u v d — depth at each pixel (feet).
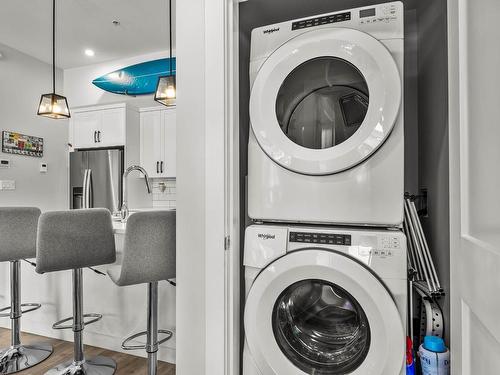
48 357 6.97
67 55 13.55
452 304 2.97
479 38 2.06
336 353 3.73
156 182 14.24
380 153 3.43
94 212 5.68
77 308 6.23
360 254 3.37
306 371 3.62
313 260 3.47
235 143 4.04
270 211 3.87
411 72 5.28
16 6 9.95
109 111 13.55
